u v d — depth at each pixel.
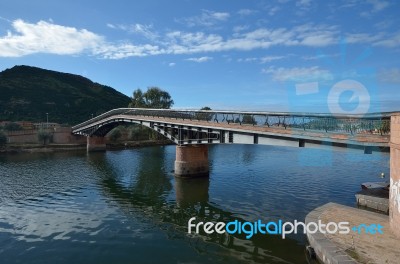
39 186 38.09
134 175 45.31
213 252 18.78
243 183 37.50
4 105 141.00
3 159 63.69
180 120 45.44
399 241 15.98
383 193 27.70
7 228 23.19
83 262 17.75
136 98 104.62
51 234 21.98
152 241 20.66
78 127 88.69
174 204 29.72
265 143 30.17
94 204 29.86
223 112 35.00
